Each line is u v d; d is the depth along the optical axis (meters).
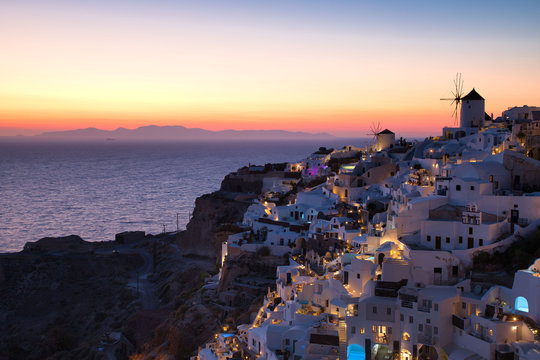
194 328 113.62
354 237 104.00
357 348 71.75
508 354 60.31
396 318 70.25
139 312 141.38
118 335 143.62
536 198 78.50
